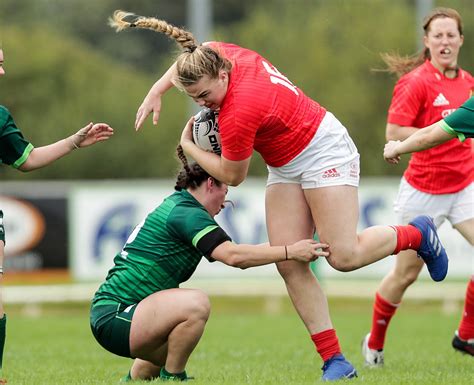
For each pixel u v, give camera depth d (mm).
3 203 65688
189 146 25156
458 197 30984
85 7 191625
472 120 25344
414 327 51406
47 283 65938
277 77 24469
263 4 178375
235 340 44406
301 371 29594
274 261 24281
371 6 137000
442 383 24500
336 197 24703
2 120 26375
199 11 78750
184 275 25172
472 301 31172
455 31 29984
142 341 24500
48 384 25375
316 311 25719
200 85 23438
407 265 30422
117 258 25359
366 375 27031
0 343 27125
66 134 141000
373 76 131625
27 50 150250
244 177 24547
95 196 65812
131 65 188625
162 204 25234
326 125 24859
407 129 30031
